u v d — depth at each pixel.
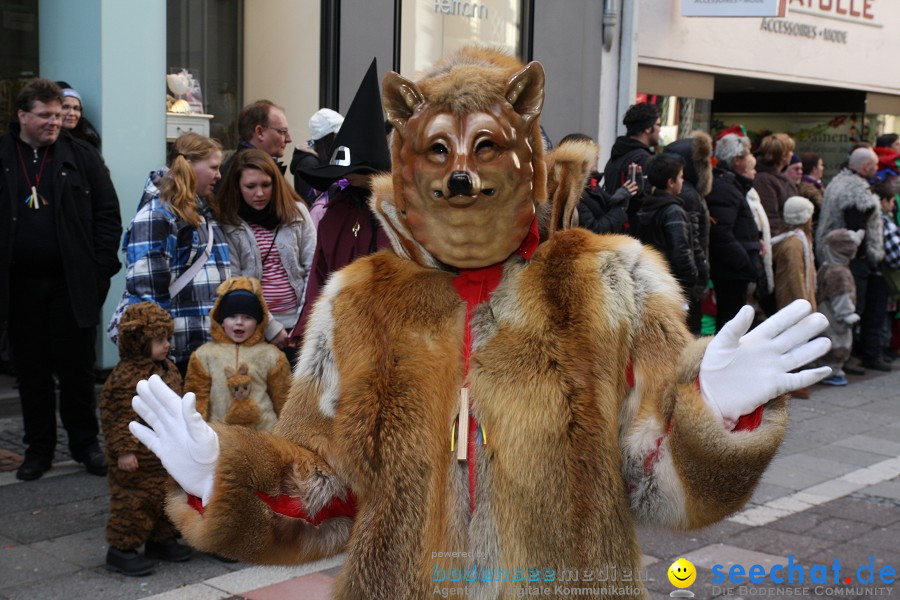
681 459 1.78
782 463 6.43
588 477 1.88
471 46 2.26
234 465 1.91
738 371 1.76
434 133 2.00
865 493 5.81
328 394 2.07
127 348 4.18
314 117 6.02
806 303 1.79
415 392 1.99
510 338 1.98
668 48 11.05
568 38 9.97
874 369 9.72
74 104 6.19
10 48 7.09
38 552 4.39
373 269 2.14
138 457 4.11
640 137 7.25
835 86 13.48
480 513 1.93
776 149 8.81
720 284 7.93
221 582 4.14
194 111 7.69
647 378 1.92
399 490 1.95
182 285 4.59
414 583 1.92
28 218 5.18
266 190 4.81
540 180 2.07
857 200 8.83
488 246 2.03
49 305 5.31
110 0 6.68
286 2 8.07
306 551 2.05
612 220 6.16
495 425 1.94
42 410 5.39
